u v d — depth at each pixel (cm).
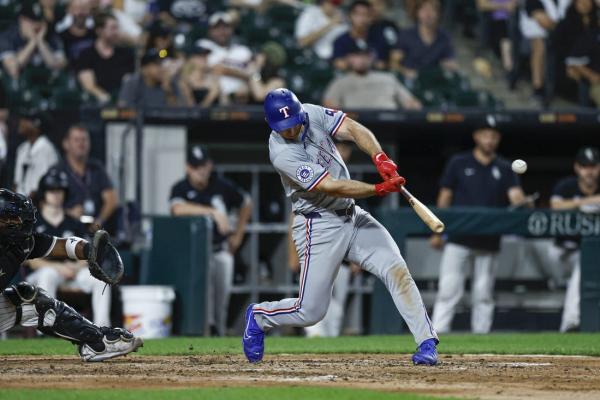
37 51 5703
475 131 4591
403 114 4938
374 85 5266
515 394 1900
